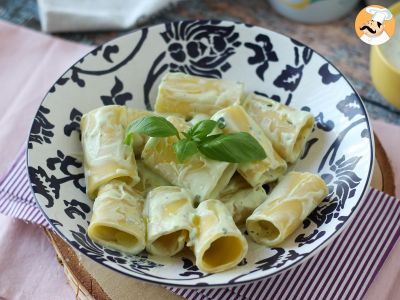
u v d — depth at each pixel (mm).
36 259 312
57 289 303
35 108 369
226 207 269
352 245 284
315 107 310
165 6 419
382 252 282
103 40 414
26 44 402
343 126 295
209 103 304
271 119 300
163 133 269
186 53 330
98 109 292
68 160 286
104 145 279
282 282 271
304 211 265
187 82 308
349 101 297
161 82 311
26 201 306
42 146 279
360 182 267
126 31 419
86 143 284
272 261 250
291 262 243
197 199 271
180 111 306
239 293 268
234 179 288
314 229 264
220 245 259
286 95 320
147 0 417
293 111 300
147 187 284
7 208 306
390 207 295
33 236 319
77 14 408
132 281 274
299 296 268
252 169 278
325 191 272
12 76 386
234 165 281
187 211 260
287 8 413
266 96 324
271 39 322
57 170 278
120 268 238
